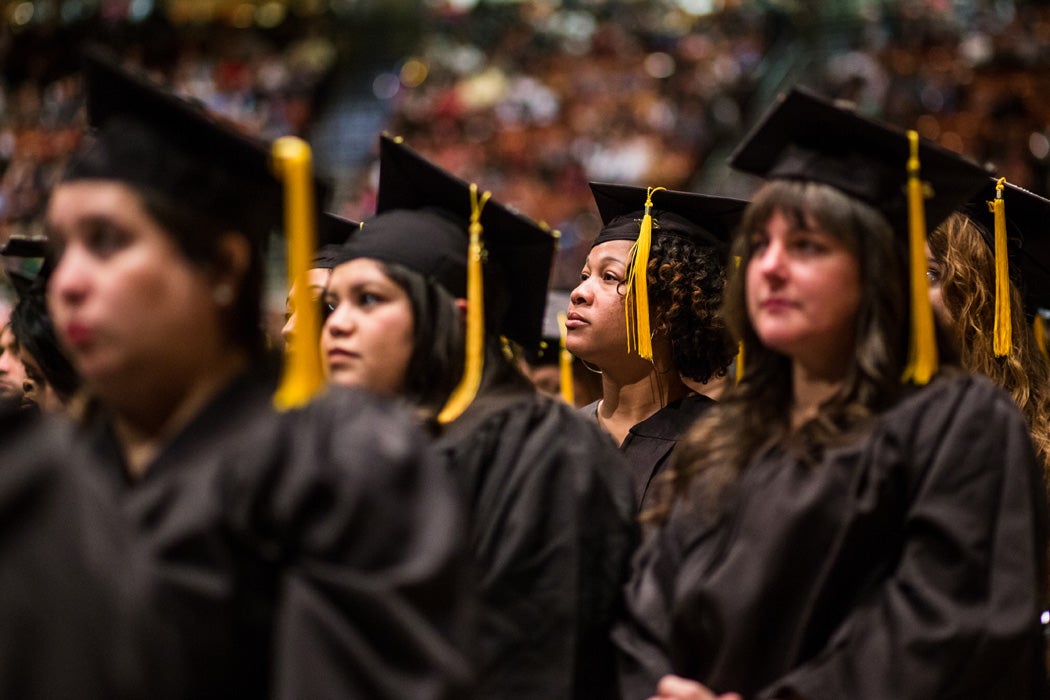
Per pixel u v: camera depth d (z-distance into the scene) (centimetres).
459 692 297
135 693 281
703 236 639
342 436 317
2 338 743
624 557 478
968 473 406
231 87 3328
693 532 452
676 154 2847
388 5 3628
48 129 2995
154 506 307
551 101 3139
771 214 432
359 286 483
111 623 284
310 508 308
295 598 298
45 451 296
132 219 317
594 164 2852
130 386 322
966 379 427
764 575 414
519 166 2930
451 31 3616
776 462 436
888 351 426
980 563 396
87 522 290
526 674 444
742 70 3139
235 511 305
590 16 3591
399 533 309
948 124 2495
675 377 641
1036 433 590
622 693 446
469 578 328
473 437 470
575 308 637
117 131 331
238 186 339
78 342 313
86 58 339
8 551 290
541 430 479
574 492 468
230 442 315
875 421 420
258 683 303
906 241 443
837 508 412
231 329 335
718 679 420
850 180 432
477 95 3238
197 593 294
